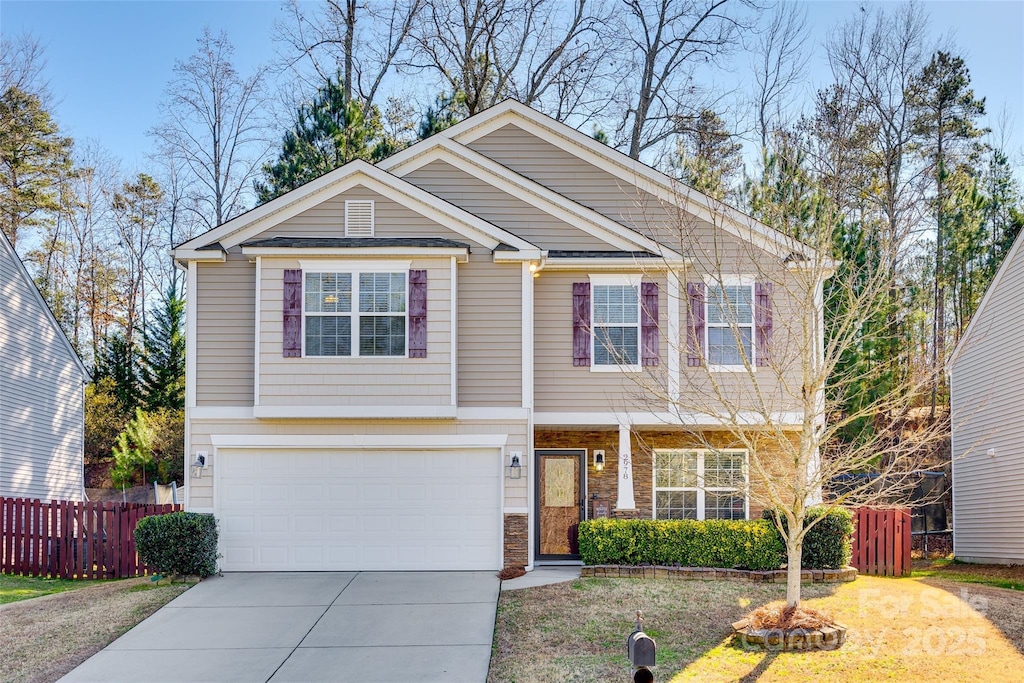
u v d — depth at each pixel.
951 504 24.42
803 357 12.23
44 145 35.75
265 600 14.30
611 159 18.92
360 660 11.46
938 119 29.81
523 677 10.80
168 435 32.03
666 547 16.02
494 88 30.44
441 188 18.47
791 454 12.27
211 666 11.31
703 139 28.78
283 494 16.41
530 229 18.30
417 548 16.34
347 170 16.80
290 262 16.38
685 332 17.45
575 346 17.55
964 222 26.92
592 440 18.58
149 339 34.12
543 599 14.18
